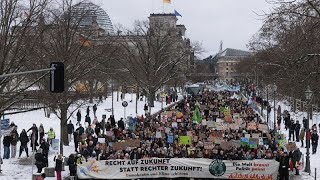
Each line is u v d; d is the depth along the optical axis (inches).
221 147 1072.2
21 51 1060.5
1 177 944.3
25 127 1656.0
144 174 977.5
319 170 1081.4
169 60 2866.6
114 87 3341.5
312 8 693.9
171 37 3531.0
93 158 1015.6
